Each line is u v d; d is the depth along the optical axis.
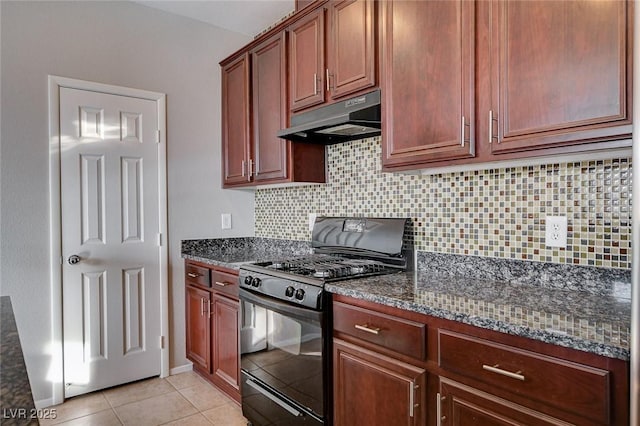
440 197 2.00
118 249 2.71
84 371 2.58
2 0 2.32
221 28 3.18
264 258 2.72
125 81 2.74
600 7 1.19
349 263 2.17
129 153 2.76
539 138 1.33
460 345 1.26
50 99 2.46
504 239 1.75
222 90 3.13
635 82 0.82
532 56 1.35
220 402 2.52
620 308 1.28
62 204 2.50
